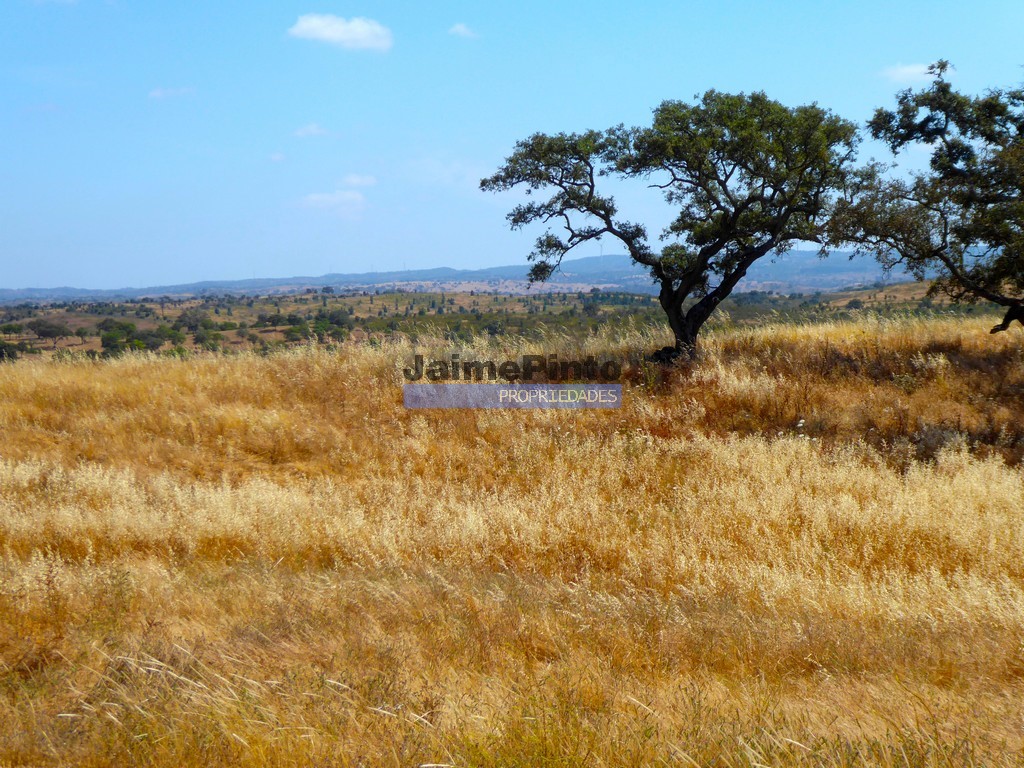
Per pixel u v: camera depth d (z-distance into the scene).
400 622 5.79
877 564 7.86
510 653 5.21
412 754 3.52
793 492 9.73
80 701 4.09
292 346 17.73
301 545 8.31
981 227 13.25
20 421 11.94
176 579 6.72
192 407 12.94
